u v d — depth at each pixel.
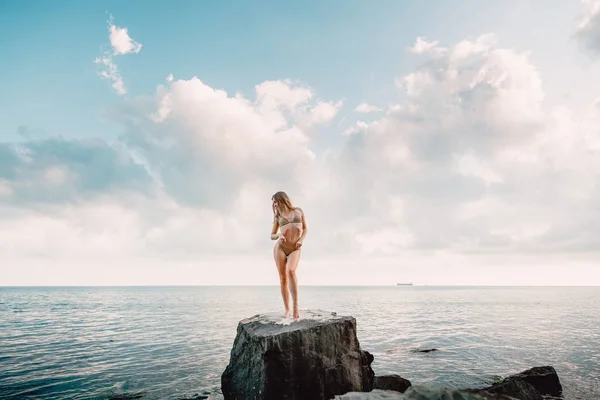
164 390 11.58
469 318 34.81
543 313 41.09
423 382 12.25
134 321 33.22
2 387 11.87
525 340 20.78
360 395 5.82
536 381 10.79
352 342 8.11
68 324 30.84
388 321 31.95
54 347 19.39
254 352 7.63
